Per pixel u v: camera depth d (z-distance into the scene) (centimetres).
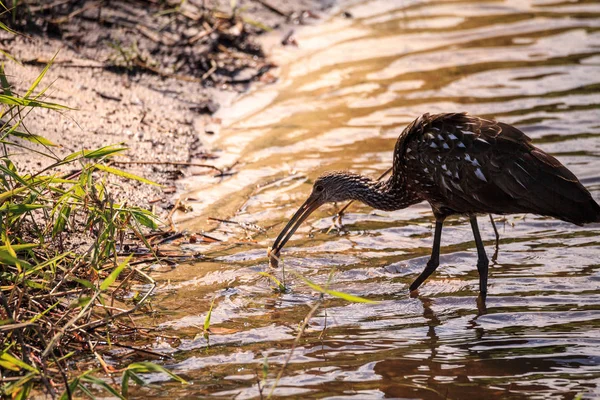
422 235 1329
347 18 2206
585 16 2219
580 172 1451
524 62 1944
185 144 1562
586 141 1565
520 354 990
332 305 1123
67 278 1001
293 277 1195
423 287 1168
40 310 988
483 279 1135
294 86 1839
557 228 1338
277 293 1149
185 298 1125
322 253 1266
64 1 1772
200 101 1720
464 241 1304
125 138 1508
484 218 1382
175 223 1335
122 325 1036
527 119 1656
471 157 1091
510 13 2258
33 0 1730
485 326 1061
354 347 1009
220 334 1034
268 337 1030
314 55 1989
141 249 1241
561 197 1049
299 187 1462
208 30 1909
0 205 1016
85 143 1441
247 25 2048
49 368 923
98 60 1708
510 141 1080
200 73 1811
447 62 1958
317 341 1023
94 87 1620
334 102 1777
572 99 1747
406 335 1041
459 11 2277
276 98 1789
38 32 1692
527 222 1361
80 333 987
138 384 898
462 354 992
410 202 1236
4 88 1069
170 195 1414
